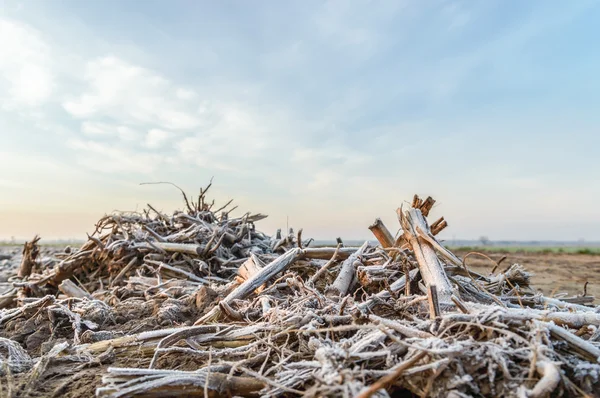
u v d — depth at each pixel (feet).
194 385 7.23
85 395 7.96
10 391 8.15
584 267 49.60
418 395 6.83
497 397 6.19
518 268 13.97
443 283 9.70
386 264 13.00
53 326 13.25
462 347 6.35
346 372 6.24
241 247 23.39
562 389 6.17
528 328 7.11
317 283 15.49
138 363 9.49
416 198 13.67
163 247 21.31
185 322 12.72
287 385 6.93
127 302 15.84
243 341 9.75
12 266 38.42
